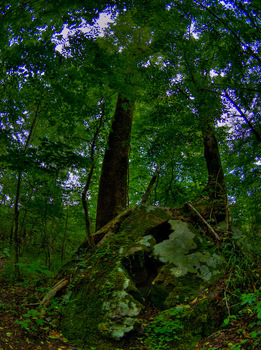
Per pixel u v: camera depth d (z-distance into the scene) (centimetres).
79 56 502
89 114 567
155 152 798
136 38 999
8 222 1018
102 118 588
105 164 888
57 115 606
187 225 587
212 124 718
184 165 937
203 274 488
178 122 748
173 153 842
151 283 495
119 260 506
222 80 659
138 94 807
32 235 1109
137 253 514
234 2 578
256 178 807
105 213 841
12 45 507
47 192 768
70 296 492
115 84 551
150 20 676
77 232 1205
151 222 594
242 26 582
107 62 514
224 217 636
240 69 621
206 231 604
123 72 576
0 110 635
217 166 719
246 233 582
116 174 873
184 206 670
